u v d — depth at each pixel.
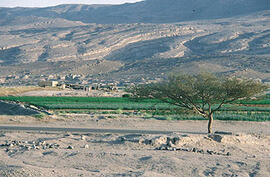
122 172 16.19
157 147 25.12
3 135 32.25
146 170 17.64
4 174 13.51
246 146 27.41
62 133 35.28
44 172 14.34
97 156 20.70
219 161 19.92
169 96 35.34
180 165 18.61
